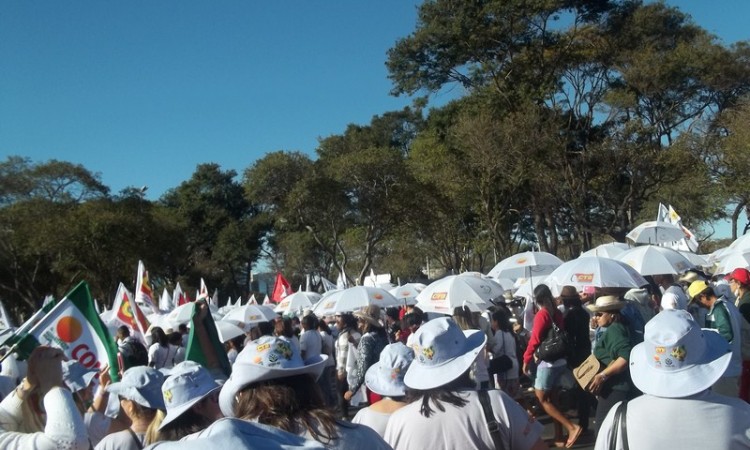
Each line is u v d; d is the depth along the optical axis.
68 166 47.25
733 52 38.62
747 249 12.30
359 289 15.15
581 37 39.94
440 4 40.00
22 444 3.53
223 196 73.31
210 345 5.17
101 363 5.40
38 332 5.39
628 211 39.69
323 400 3.06
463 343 3.89
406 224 42.84
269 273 73.06
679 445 3.30
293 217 42.84
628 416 3.46
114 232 45.78
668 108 39.72
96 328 5.46
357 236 49.59
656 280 12.76
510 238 45.34
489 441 3.64
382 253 52.28
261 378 2.94
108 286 46.84
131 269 48.12
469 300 12.81
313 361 3.11
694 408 3.34
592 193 40.12
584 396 9.16
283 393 2.93
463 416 3.68
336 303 15.04
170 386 3.95
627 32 39.72
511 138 37.22
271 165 41.03
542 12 39.09
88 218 45.28
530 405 11.82
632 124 37.50
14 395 4.14
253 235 69.62
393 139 70.62
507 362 10.88
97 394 5.12
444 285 13.12
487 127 37.34
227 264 70.06
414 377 3.83
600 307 6.87
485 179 39.31
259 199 42.34
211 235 71.94
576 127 40.09
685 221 43.81
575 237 45.00
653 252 12.48
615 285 10.05
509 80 40.50
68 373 5.04
